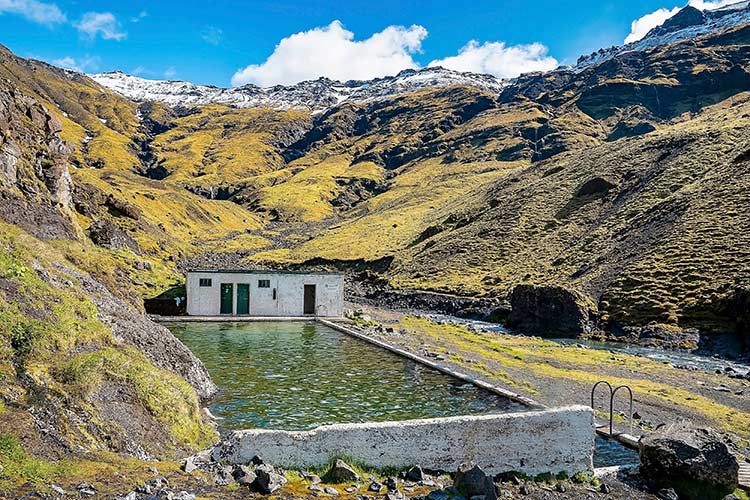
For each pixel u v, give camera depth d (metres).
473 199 135.88
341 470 11.81
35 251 21.61
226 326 45.47
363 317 53.16
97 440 11.87
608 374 31.31
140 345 20.28
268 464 11.71
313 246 138.75
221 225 179.88
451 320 62.06
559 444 13.82
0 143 42.44
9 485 8.84
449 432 13.02
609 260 67.25
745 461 16.34
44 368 13.13
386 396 23.92
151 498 9.47
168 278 57.28
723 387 29.16
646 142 108.06
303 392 24.14
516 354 36.66
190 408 16.36
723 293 48.88
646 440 14.57
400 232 134.62
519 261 82.12
